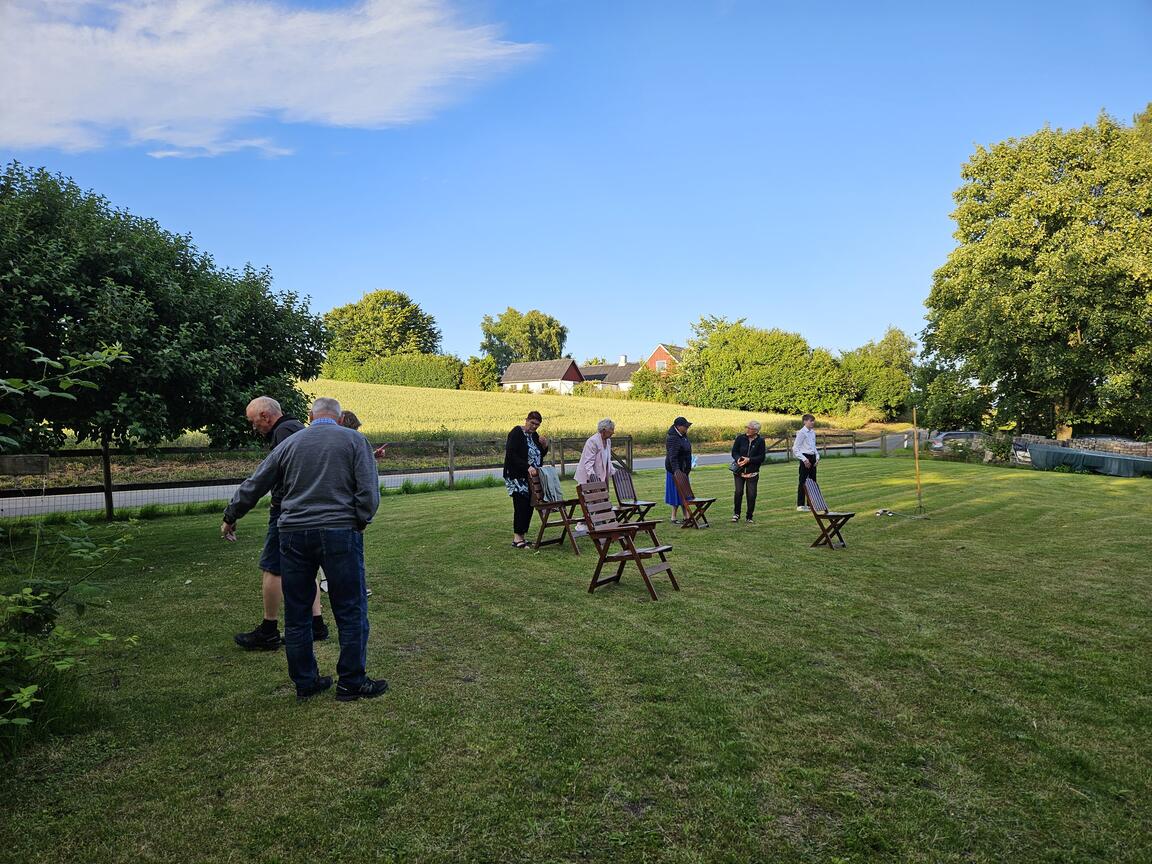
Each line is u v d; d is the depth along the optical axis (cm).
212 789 336
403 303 9775
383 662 504
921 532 1052
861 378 7262
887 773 354
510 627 584
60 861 282
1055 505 1379
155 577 761
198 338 1010
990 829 309
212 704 431
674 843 297
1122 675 481
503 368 12744
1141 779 351
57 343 876
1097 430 3359
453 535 1037
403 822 311
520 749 375
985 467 2455
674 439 1107
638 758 366
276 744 380
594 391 8262
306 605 441
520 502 929
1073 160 2988
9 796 327
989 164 3150
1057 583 734
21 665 385
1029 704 435
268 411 534
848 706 430
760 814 318
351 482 445
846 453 3450
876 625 588
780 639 552
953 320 3128
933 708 428
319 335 1241
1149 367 2808
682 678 473
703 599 670
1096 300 2730
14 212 870
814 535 1022
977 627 584
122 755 367
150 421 913
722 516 1216
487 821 312
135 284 985
